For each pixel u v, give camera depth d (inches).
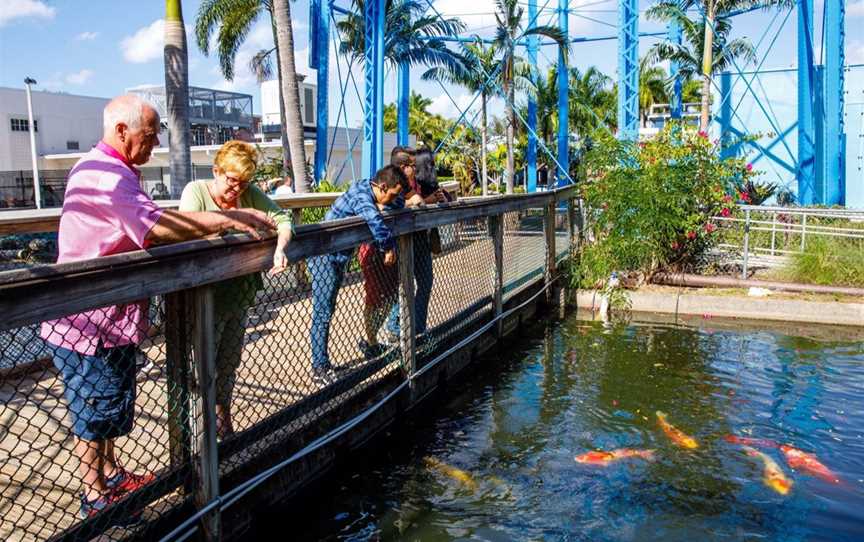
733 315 395.5
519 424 228.7
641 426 226.1
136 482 121.1
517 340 346.0
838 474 189.5
